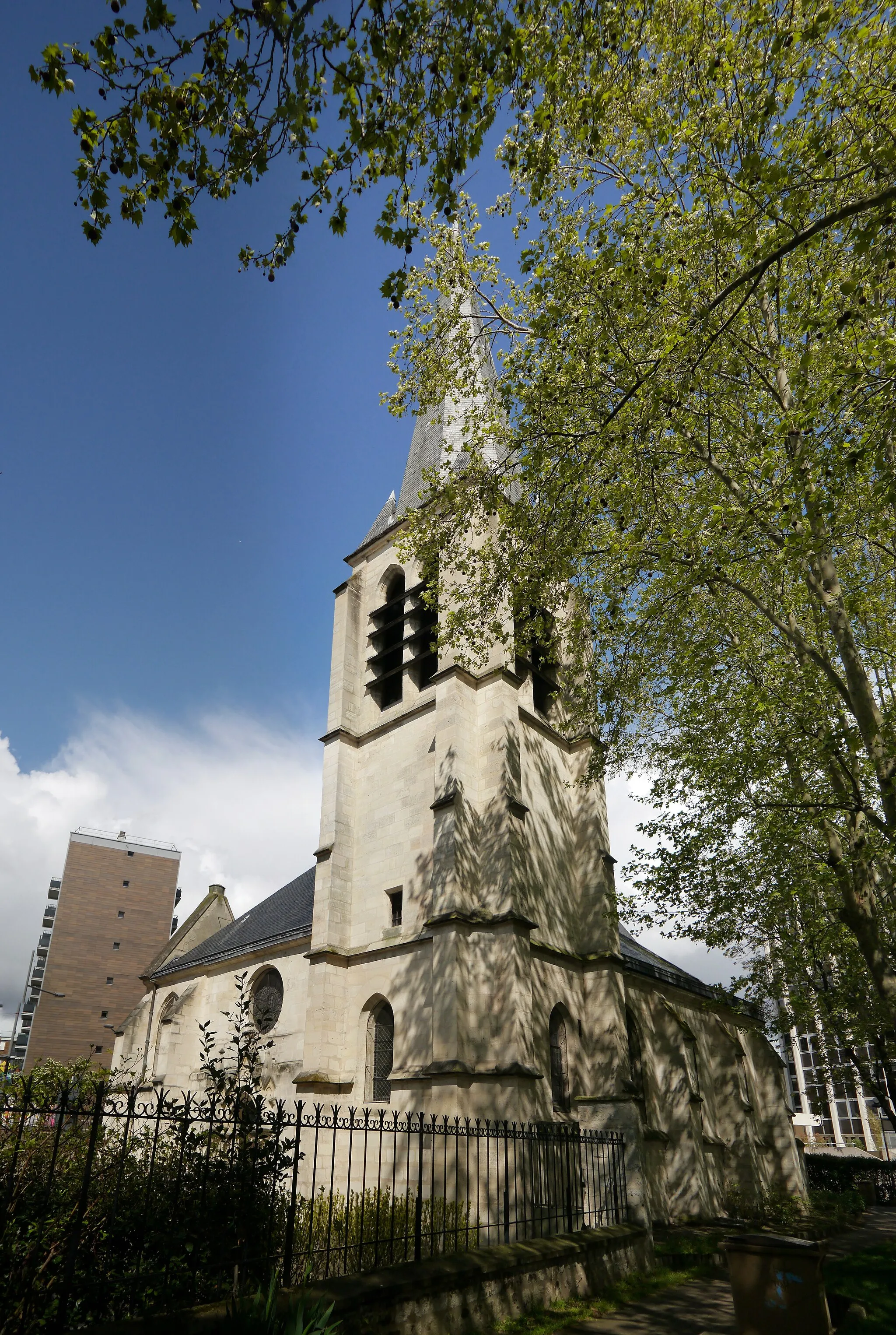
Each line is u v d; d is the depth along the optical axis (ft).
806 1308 31.32
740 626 59.41
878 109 34.24
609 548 52.01
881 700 55.11
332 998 74.64
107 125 26.71
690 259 41.42
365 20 26.71
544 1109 61.67
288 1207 31.09
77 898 284.41
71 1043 265.34
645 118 39.93
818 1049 84.84
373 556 100.12
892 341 34.27
